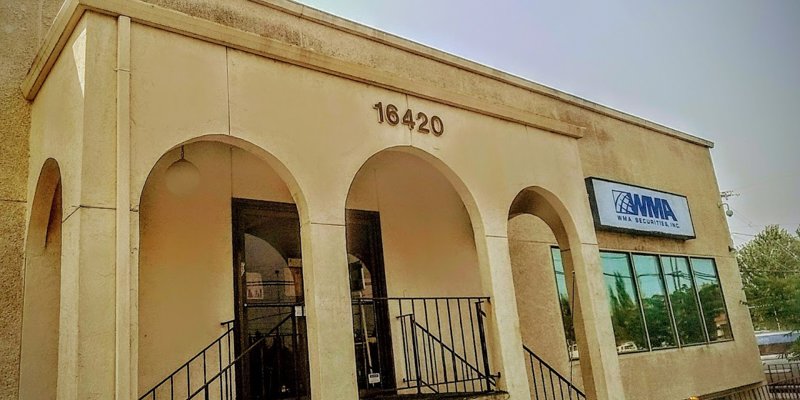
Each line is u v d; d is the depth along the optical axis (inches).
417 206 316.8
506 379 232.2
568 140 300.8
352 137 217.0
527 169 275.0
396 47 296.5
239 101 191.9
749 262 1119.6
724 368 451.8
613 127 446.3
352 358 192.2
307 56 210.5
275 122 198.2
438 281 310.5
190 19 186.1
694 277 464.4
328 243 198.8
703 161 532.4
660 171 474.3
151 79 174.9
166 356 216.4
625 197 416.2
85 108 160.9
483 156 259.0
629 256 413.7
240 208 253.4
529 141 281.3
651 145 476.7
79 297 147.3
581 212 291.3
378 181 305.9
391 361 279.9
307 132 205.5
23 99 214.5
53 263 202.8
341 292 196.4
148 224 224.2
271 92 200.5
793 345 751.7
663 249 444.1
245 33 197.3
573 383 345.7
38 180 196.2
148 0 218.2
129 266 155.3
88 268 150.4
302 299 265.9
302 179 199.2
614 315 385.4
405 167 318.3
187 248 232.4
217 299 235.1
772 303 749.3
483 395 225.8
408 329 291.1
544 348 338.6
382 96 232.1
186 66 183.3
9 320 195.6
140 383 208.4
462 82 323.9
